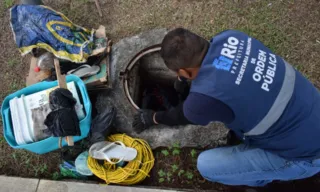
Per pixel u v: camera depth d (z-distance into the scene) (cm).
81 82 263
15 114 255
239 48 162
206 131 258
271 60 165
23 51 281
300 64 289
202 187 255
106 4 337
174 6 325
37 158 284
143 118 241
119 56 291
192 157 262
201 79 158
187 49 153
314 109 175
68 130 239
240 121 168
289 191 251
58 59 284
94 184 257
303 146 179
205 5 321
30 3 306
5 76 322
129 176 256
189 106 163
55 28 280
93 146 258
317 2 311
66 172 271
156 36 296
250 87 157
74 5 341
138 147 261
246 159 207
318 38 297
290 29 303
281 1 314
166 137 263
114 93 279
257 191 252
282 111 165
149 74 312
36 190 262
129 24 325
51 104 246
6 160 288
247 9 315
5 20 345
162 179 257
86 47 283
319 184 249
